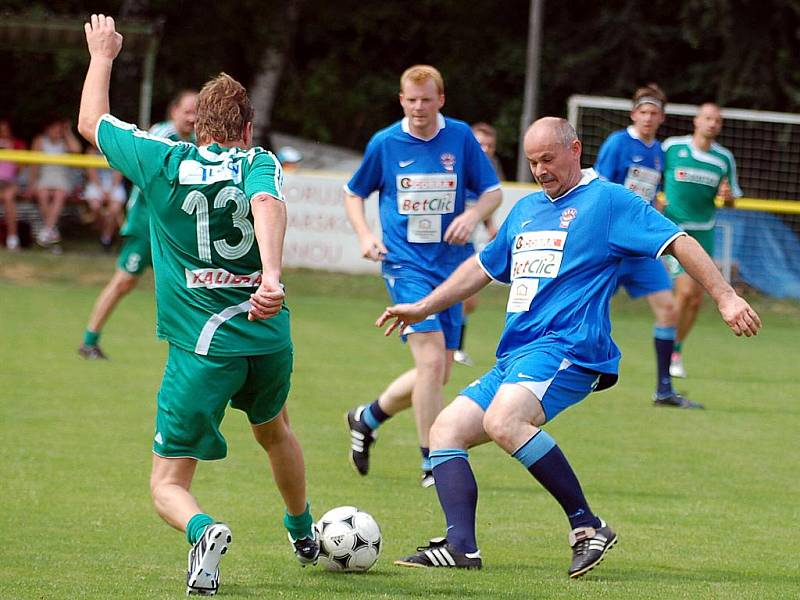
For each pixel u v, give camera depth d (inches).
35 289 2176.4
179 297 641.0
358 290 2320.4
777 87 3125.0
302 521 698.8
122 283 1496.1
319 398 1333.7
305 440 1123.9
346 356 1644.9
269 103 3430.1
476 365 1641.2
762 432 1240.2
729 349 1924.2
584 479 997.8
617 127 2876.5
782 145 3043.8
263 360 649.6
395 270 1027.9
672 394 1378.0
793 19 3127.5
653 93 1498.5
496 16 3690.9
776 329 2226.9
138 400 1264.8
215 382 639.1
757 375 1651.1
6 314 1862.7
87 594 629.9
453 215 1028.5
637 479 1002.7
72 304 2022.6
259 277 645.9
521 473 1023.6
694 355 1840.6
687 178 1615.4
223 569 698.2
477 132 1635.1
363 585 666.8
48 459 987.9
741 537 818.2
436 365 969.5
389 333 772.6
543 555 758.5
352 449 992.2
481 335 1955.0
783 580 702.5
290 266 2412.6
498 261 758.5
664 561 747.4
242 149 649.6
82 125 665.0
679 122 3390.7
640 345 1918.1
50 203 2519.7
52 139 2605.8
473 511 722.2
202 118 647.8
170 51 3368.6
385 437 1165.7
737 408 1379.2
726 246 2549.2
